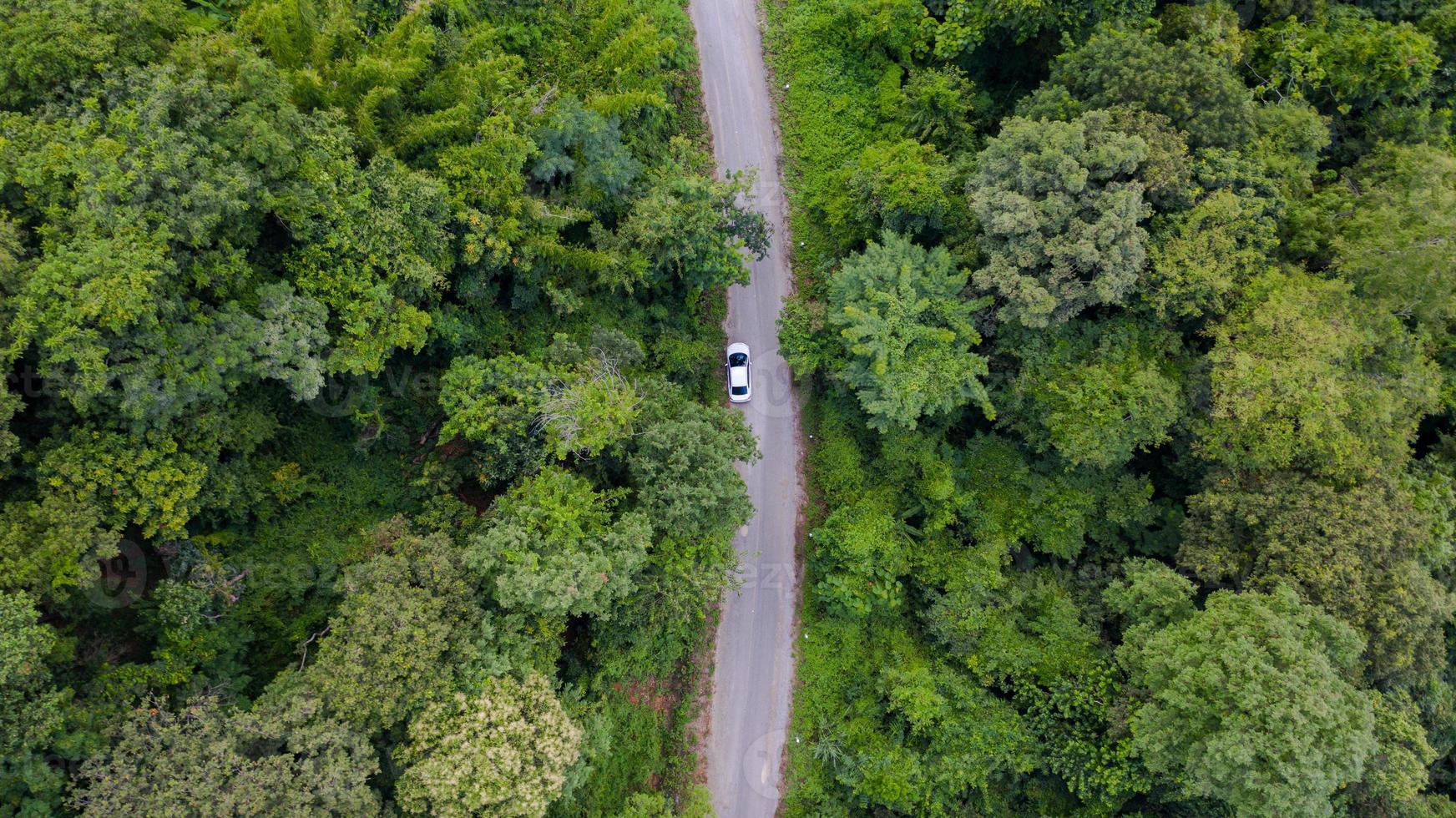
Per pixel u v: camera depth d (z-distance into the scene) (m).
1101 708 33.16
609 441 28.59
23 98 22.61
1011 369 34.91
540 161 30.09
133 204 21.42
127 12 22.80
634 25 32.75
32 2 21.97
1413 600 29.64
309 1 26.30
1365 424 30.94
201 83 22.39
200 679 25.45
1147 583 33.00
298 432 29.59
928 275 33.41
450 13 30.78
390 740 25.91
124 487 23.09
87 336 20.59
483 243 28.55
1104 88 32.75
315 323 24.97
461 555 26.92
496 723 24.61
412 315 26.81
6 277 20.59
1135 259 30.09
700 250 33.66
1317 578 29.88
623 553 27.48
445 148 28.05
